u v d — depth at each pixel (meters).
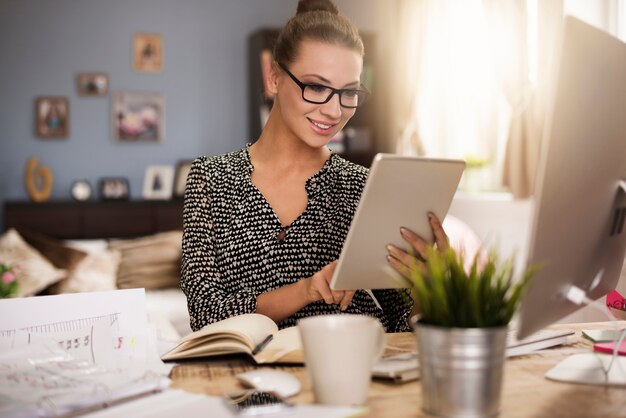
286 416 0.78
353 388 0.83
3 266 3.78
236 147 5.69
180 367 1.07
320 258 1.59
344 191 1.63
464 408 0.79
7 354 0.96
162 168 5.50
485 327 0.79
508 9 3.73
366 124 5.69
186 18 5.56
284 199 1.62
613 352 1.05
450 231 3.03
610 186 1.00
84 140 5.38
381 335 0.93
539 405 0.85
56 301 1.05
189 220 1.60
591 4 2.46
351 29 1.49
